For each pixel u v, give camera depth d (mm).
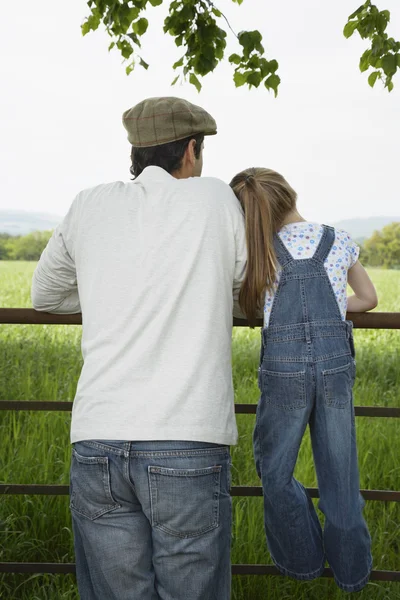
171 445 1867
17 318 2402
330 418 2016
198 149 2260
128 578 1952
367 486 3787
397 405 5070
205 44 4867
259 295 2078
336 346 2037
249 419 4559
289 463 2039
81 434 1914
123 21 4922
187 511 1886
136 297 1933
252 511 3213
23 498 3422
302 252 2102
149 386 1881
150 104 2195
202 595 1936
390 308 14805
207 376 1907
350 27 4734
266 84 4832
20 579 2994
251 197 2105
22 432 4184
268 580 2893
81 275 2043
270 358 2059
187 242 1965
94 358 1942
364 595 2838
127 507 1950
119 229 2002
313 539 2119
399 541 3273
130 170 2303
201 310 1934
